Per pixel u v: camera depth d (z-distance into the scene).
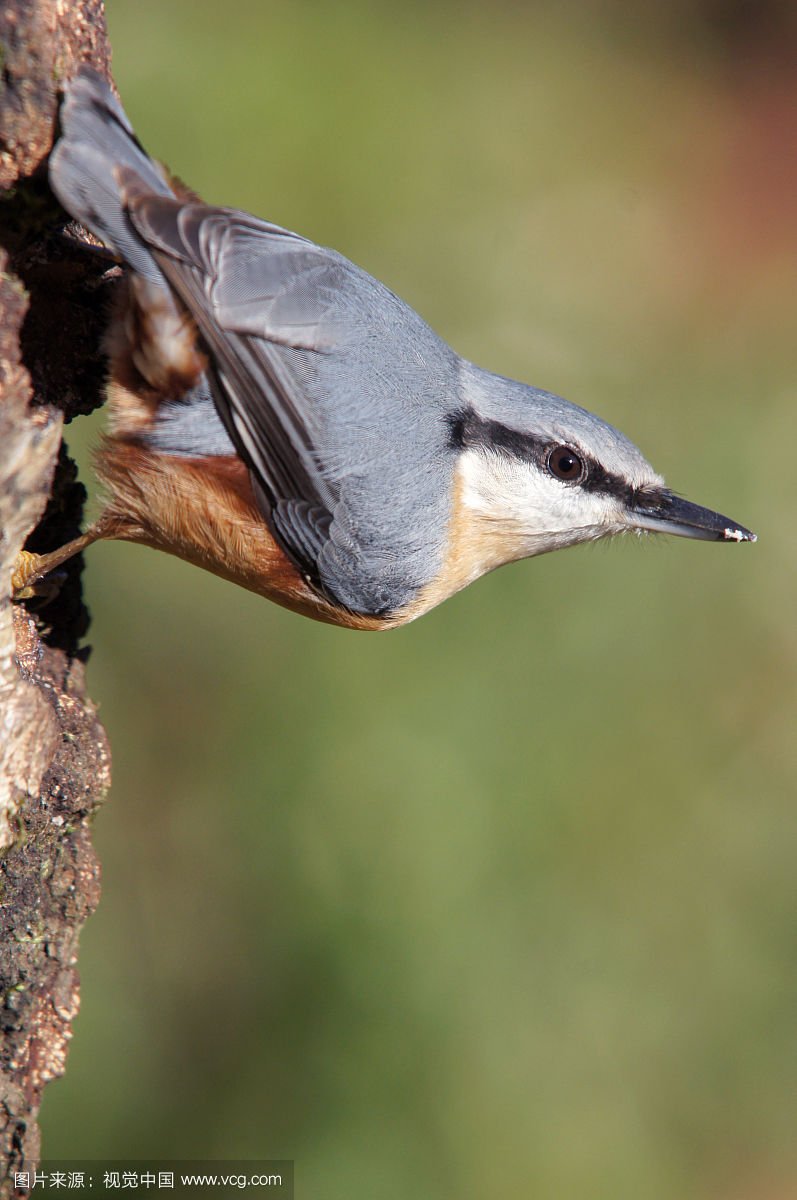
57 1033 6.69
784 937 9.82
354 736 9.73
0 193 5.45
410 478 6.73
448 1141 8.66
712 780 10.36
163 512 6.41
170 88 12.66
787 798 10.33
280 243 6.10
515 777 9.84
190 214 5.57
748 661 10.88
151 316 5.71
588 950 9.37
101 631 10.20
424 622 10.32
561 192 14.61
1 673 5.85
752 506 12.22
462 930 9.06
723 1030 9.48
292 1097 8.80
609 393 13.09
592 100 16.02
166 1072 9.00
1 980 6.45
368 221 13.20
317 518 6.45
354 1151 8.59
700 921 9.79
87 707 6.79
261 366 5.93
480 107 14.85
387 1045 8.80
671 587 11.10
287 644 10.20
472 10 16.34
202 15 13.33
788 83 17.62
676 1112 9.19
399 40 14.86
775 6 18.98
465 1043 8.86
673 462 12.57
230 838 9.54
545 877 9.53
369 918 9.00
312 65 13.77
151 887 9.55
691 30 18.06
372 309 6.53
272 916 9.22
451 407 7.11
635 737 10.38
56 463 6.01
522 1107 8.80
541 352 13.12
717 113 17.00
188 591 10.41
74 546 6.47
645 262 14.78
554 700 10.30
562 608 10.67
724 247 15.49
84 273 5.88
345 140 13.34
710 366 13.93
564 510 7.57
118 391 6.10
